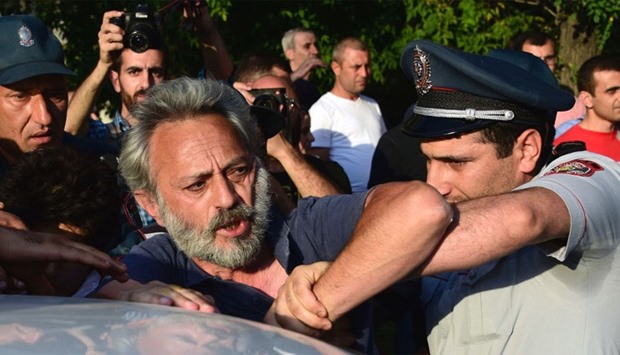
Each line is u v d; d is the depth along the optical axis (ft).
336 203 7.03
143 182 7.06
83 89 13.99
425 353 8.64
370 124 21.26
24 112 10.71
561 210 6.15
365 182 20.90
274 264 7.27
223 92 7.02
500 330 6.98
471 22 30.55
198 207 6.78
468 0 30.68
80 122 14.06
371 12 32.12
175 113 6.89
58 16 29.78
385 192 6.15
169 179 6.81
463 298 7.22
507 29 30.53
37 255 6.46
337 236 6.92
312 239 7.07
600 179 6.52
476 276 7.07
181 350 4.58
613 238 6.51
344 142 20.90
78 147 11.57
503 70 7.18
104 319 4.93
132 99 13.80
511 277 6.99
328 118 20.92
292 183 12.16
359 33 32.04
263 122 8.61
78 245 6.57
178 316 5.18
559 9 30.01
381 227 5.83
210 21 15.38
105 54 13.74
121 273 6.57
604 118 17.74
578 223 6.18
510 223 5.91
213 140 6.78
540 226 5.98
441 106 7.14
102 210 7.85
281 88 11.76
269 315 6.38
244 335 4.99
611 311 6.79
